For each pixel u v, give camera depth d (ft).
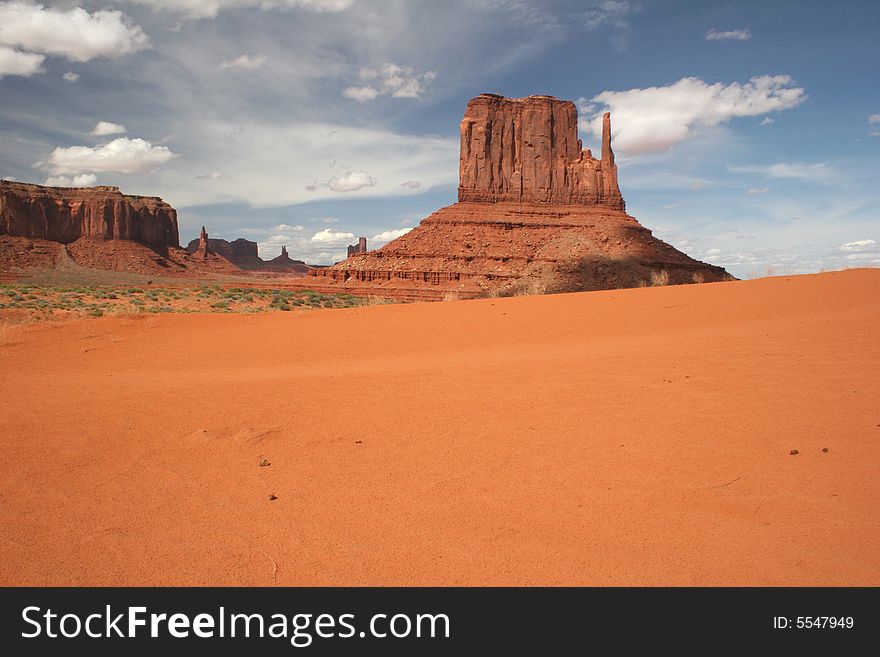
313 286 461.78
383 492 20.77
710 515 17.90
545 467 22.15
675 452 22.67
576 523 17.90
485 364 40.96
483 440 25.39
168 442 26.78
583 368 36.76
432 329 63.10
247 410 31.40
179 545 17.56
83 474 23.18
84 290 225.35
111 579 15.96
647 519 17.89
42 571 16.33
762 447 22.47
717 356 37.24
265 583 15.65
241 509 19.81
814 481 19.45
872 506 17.62
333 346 57.26
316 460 24.11
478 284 428.97
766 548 15.99
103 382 41.75
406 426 27.81
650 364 36.52
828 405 26.35
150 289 251.60
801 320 49.85
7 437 27.68
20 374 46.32
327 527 18.38
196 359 53.16
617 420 26.66
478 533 17.66
